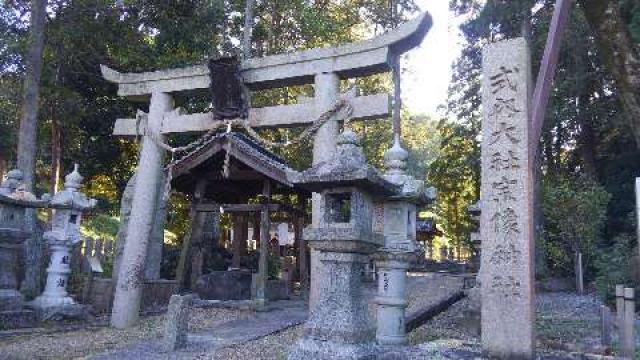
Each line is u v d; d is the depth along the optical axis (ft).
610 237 66.64
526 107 20.04
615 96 67.10
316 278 28.66
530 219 19.29
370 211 19.88
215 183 53.26
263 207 46.96
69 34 50.52
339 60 32.07
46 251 42.70
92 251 46.68
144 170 36.17
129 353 24.72
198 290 45.91
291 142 31.58
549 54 21.17
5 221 32.32
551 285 61.36
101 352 25.30
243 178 48.34
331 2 78.74
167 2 54.49
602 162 75.25
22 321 31.48
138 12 55.11
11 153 63.93
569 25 61.21
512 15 65.00
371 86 84.38
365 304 19.51
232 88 33.81
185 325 26.30
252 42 70.38
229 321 35.68
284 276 52.70
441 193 108.17
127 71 55.01
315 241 19.10
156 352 24.90
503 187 19.95
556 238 64.64
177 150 35.58
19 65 49.29
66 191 35.76
